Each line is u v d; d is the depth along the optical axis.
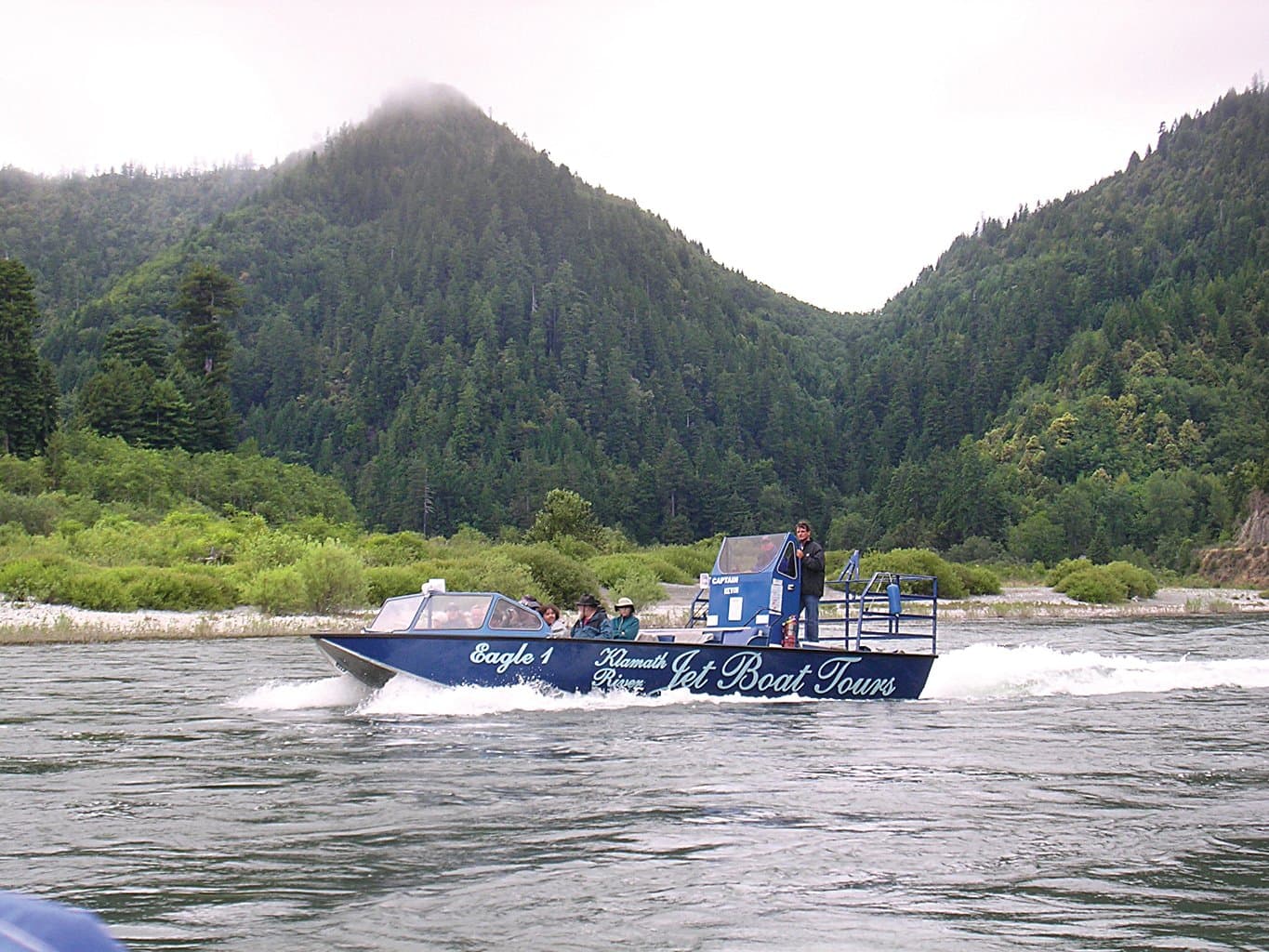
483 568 42.44
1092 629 36.38
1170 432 187.12
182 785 10.84
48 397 82.25
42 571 35.66
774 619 17.88
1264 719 15.99
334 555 35.94
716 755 12.51
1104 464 179.38
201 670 20.97
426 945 6.48
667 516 183.12
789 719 15.28
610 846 8.65
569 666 15.93
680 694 16.44
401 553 57.41
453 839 8.85
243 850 8.51
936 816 9.73
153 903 7.22
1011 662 21.42
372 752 12.58
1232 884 7.80
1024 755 12.80
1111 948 6.52
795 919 6.98
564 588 44.62
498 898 7.35
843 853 8.49
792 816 9.67
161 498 72.62
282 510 82.25
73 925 2.05
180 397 99.50
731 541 18.58
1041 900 7.42
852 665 17.36
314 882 7.68
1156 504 146.25
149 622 31.55
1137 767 12.14
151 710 15.77
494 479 178.88
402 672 15.45
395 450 194.62
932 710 16.61
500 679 15.71
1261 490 115.19
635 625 17.45
